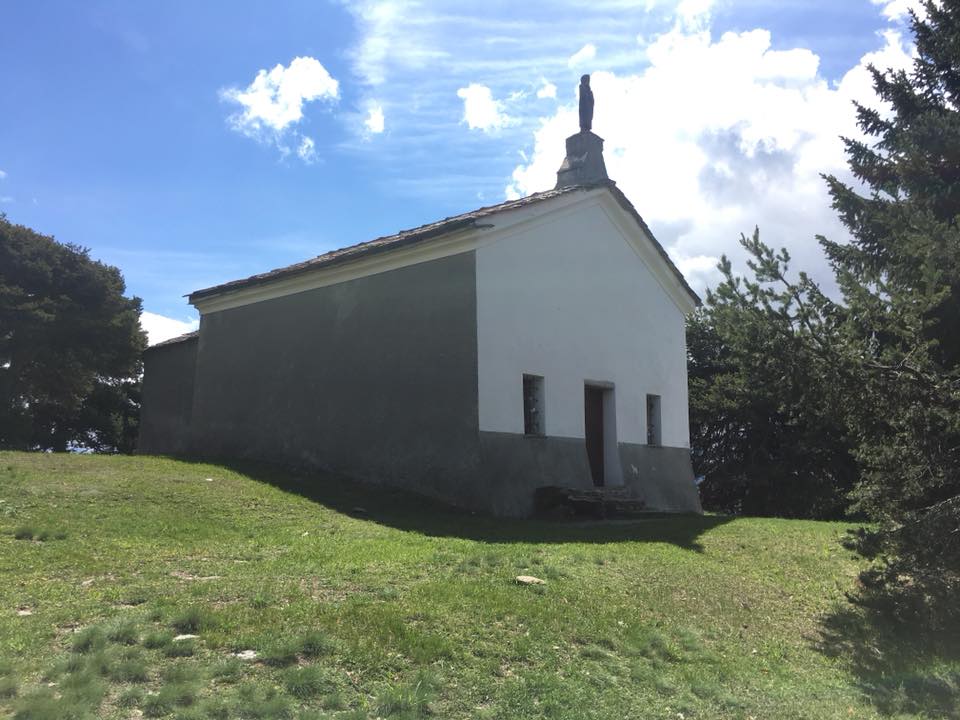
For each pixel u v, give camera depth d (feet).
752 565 34.65
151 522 31.86
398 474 47.09
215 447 60.59
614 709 18.13
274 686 16.52
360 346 51.06
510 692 17.97
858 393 28.81
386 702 16.46
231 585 23.02
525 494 45.39
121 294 123.44
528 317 48.44
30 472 38.63
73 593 21.58
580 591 26.43
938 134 39.60
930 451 28.71
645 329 59.88
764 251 29.30
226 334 61.82
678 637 23.98
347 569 26.17
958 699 22.15
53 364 112.57
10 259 111.24
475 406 44.04
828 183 46.65
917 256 29.68
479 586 25.18
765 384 30.99
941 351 32.63
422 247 47.39
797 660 24.52
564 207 52.13
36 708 14.34
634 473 55.83
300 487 44.60
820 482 88.69
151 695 15.52
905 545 28.50
